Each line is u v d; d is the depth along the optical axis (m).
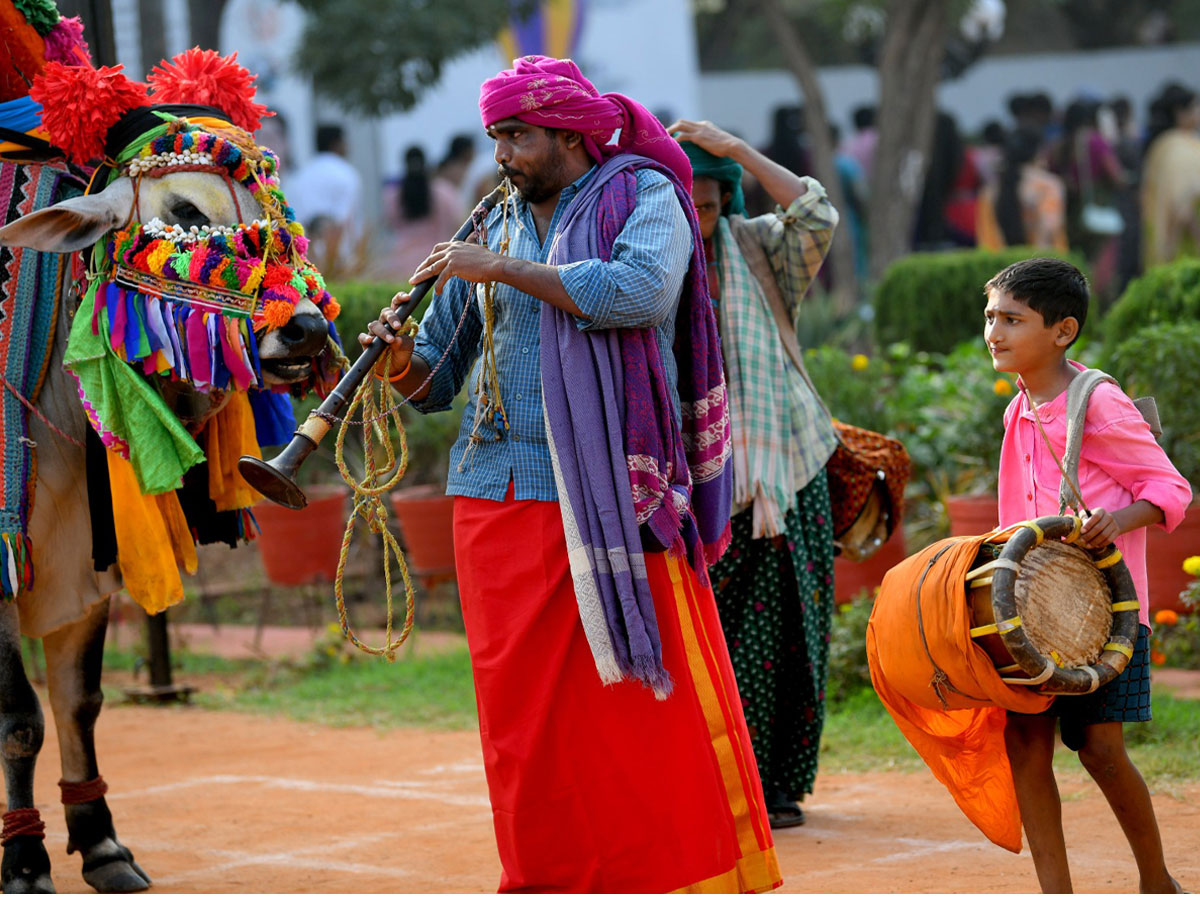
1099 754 8.07
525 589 7.75
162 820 11.51
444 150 34.59
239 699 15.98
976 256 23.25
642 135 8.08
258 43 32.12
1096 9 51.28
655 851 7.64
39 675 17.06
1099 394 8.11
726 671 8.01
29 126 9.50
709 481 8.06
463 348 8.59
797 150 36.94
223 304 8.98
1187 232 34.81
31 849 9.40
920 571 7.94
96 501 9.39
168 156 9.08
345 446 20.48
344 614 8.18
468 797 11.88
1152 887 8.16
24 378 9.34
